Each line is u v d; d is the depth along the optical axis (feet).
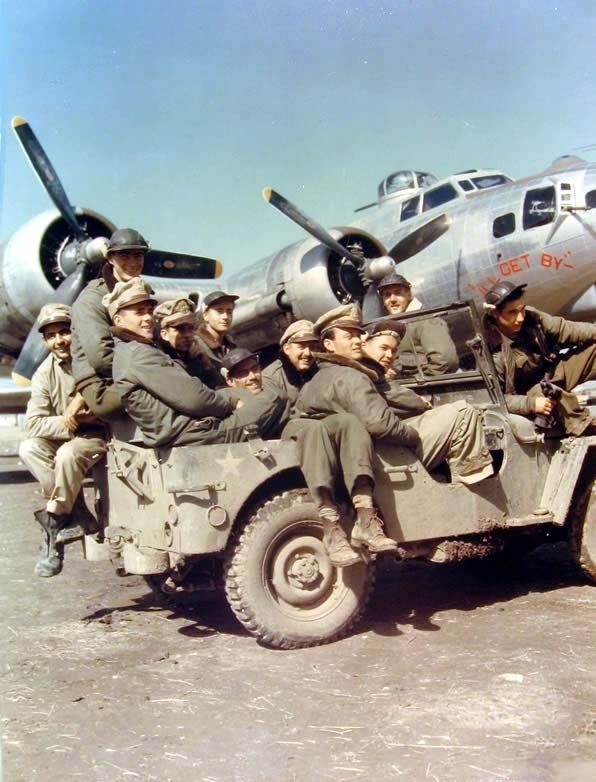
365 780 8.64
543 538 17.10
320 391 14.17
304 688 11.44
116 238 15.43
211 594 17.53
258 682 11.76
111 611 16.43
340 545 13.08
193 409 13.25
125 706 11.00
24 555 22.80
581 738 9.43
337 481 14.08
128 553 14.58
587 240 33.63
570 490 15.42
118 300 13.87
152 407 13.24
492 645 12.90
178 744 9.73
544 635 13.29
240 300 39.06
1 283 36.96
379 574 18.45
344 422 13.44
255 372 14.60
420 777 8.65
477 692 10.89
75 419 15.39
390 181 45.11
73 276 29.86
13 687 11.80
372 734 9.77
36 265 36.32
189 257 32.78
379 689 11.24
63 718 10.61
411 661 12.37
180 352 15.23
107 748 9.67
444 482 15.24
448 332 16.65
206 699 11.16
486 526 14.92
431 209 40.06
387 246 41.11
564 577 17.53
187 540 12.96
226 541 13.12
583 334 16.70
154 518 13.80
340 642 13.56
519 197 35.37
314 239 38.01
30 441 17.02
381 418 13.56
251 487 13.30
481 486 14.97
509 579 17.48
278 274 37.91
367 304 36.60
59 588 18.63
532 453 15.69
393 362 16.35
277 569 13.43
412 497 14.33
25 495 37.47
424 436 14.51
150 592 18.03
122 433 14.73
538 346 16.57
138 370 13.29
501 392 15.74
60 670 12.60
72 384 17.21
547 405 15.47
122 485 15.03
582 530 16.22
